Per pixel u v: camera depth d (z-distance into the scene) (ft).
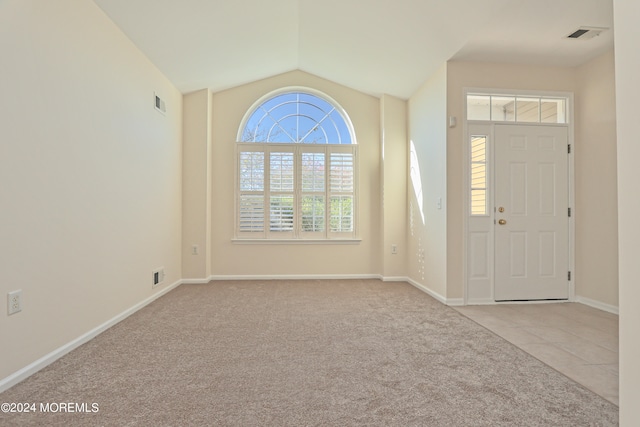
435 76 14.24
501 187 13.38
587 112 13.25
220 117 17.94
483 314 11.80
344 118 18.72
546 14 10.19
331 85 18.51
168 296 14.17
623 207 3.49
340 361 7.94
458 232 13.19
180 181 16.65
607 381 7.02
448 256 13.12
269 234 18.02
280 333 9.80
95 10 9.62
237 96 18.07
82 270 8.98
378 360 8.00
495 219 13.35
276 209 18.06
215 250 17.74
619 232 3.54
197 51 13.64
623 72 3.48
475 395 6.45
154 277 13.57
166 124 14.89
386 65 15.08
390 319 11.19
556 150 13.60
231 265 17.76
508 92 13.42
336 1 11.86
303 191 18.20
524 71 13.51
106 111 10.16
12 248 6.75
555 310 12.32
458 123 13.28
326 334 9.74
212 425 5.48
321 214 18.24
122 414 5.77
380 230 18.20
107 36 10.24
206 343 9.02
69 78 8.46
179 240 16.48
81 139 8.94
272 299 13.75
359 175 18.37
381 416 5.76
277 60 16.62
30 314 7.20
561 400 6.29
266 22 13.21
